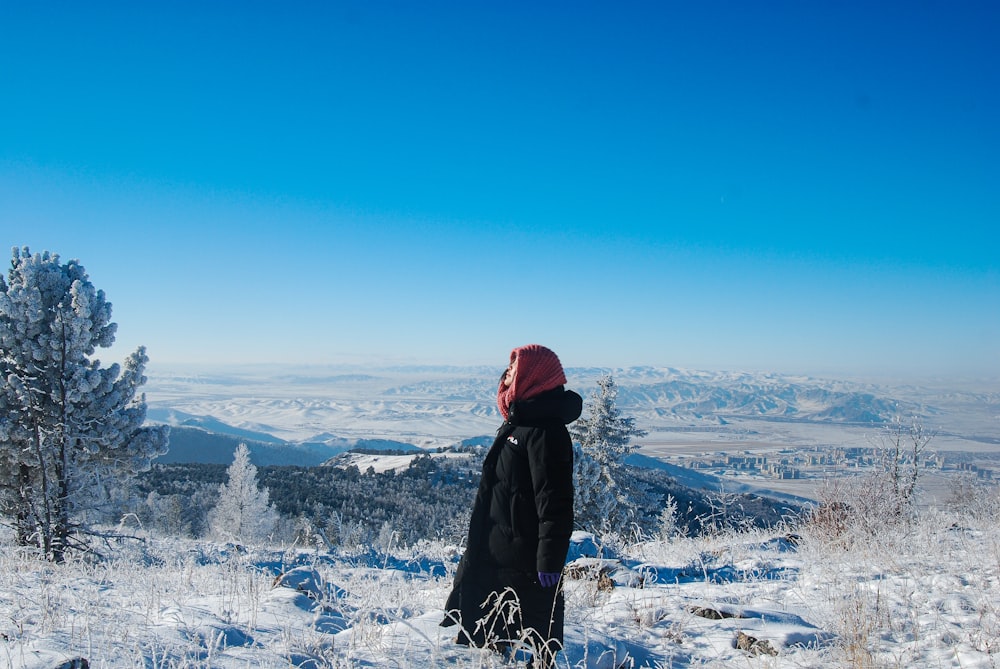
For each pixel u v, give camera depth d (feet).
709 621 16.03
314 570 23.85
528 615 11.41
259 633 13.55
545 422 11.28
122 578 21.71
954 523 33.14
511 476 11.47
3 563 25.40
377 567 32.24
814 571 22.66
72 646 11.19
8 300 47.39
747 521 35.14
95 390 50.14
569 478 11.18
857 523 31.42
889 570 21.29
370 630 13.05
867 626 14.64
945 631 14.33
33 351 47.57
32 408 47.06
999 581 18.44
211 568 25.12
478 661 11.15
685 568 25.72
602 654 13.01
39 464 46.60
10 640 11.32
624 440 92.27
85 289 49.93
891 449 43.11
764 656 13.52
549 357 11.59
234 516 103.19
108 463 51.72
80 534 46.96
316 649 11.99
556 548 10.82
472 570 11.90
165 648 11.44
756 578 23.68
